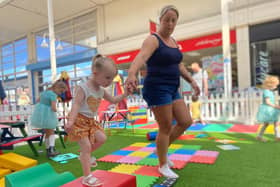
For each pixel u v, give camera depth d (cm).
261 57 838
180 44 1027
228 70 714
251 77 857
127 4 1186
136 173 264
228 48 720
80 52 1383
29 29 1598
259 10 816
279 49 804
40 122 379
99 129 203
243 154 326
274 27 802
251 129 551
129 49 1178
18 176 206
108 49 1256
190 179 239
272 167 265
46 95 395
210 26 937
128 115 707
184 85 899
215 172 256
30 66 1638
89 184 167
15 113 566
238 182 225
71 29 1441
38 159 373
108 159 334
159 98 234
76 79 1425
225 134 498
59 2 1191
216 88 975
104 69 185
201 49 977
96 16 1300
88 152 185
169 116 238
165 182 229
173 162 294
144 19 1138
